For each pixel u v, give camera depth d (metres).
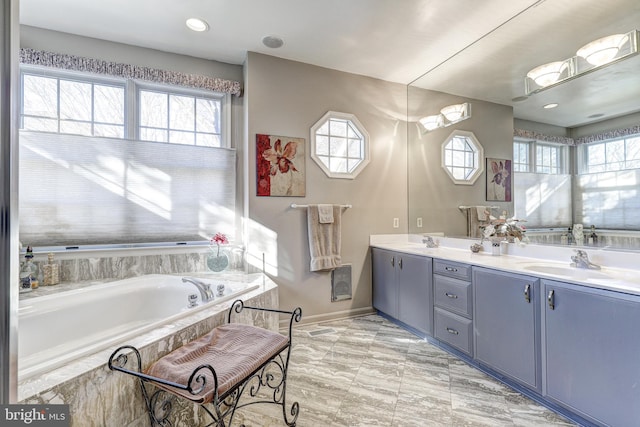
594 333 1.45
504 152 2.49
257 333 1.62
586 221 1.98
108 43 2.57
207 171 2.87
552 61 2.16
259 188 2.81
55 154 2.36
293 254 2.94
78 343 2.02
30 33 2.35
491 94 2.58
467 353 2.19
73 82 2.51
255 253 2.80
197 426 1.54
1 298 0.58
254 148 2.79
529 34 2.27
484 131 2.66
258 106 2.80
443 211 3.06
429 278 2.56
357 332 2.81
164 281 2.49
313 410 1.70
